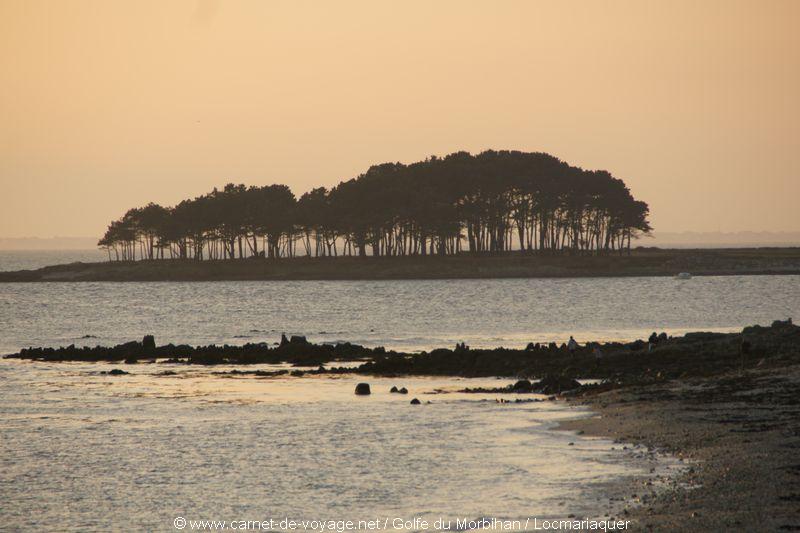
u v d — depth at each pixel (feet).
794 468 289.74
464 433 398.42
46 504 307.99
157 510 299.17
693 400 425.28
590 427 391.86
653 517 254.06
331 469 341.82
